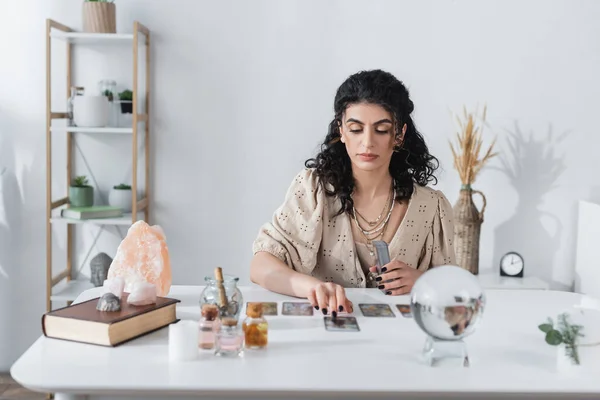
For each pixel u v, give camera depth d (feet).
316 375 3.99
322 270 6.44
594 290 10.16
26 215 10.77
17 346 10.95
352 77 6.04
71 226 10.84
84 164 10.75
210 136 10.75
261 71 10.66
